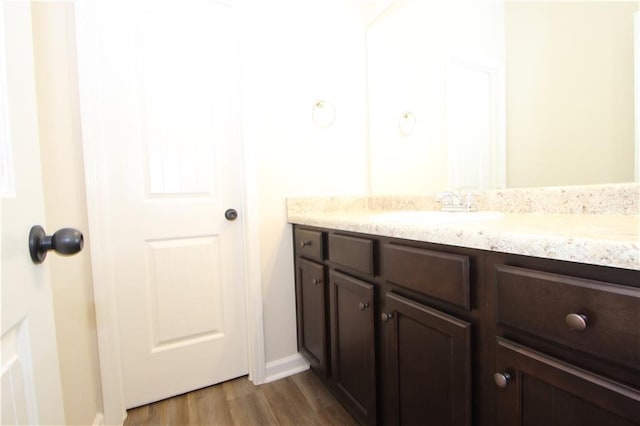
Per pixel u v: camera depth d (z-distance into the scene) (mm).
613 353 443
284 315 1641
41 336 503
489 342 647
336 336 1253
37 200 504
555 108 1002
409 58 1597
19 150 462
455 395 718
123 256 1338
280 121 1597
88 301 1206
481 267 660
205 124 1480
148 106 1370
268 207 1587
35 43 952
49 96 1018
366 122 1844
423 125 1536
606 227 664
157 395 1416
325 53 1706
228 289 1554
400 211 1577
